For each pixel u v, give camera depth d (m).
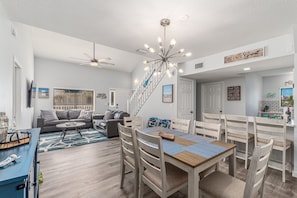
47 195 1.89
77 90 6.97
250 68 3.61
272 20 2.15
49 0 1.72
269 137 2.38
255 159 1.06
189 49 3.33
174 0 1.72
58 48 5.77
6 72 2.10
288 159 2.63
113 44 3.05
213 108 5.84
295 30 2.30
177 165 1.41
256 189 1.16
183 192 1.99
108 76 7.87
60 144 4.01
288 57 2.71
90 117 6.23
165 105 5.04
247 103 4.45
